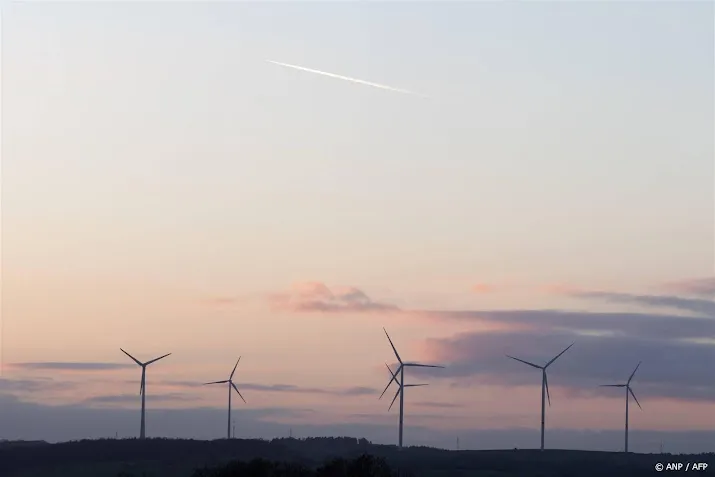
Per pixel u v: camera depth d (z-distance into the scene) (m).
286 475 140.25
